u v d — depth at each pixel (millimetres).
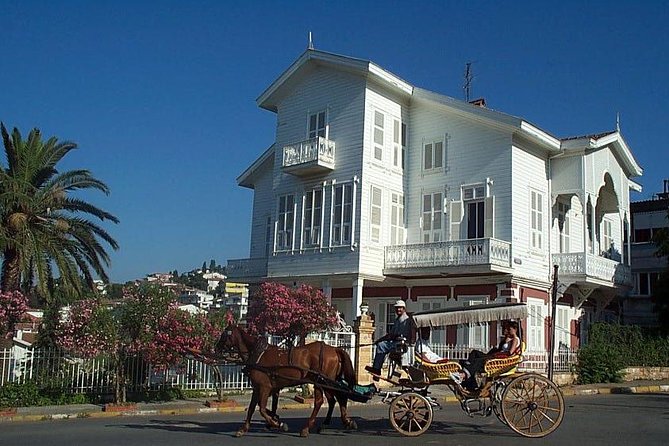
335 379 13492
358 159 29391
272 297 22188
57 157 27062
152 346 19000
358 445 11875
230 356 14734
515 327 13766
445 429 13969
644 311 39875
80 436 13391
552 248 30094
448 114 30172
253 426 15086
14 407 18266
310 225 30922
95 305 19422
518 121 27484
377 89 30156
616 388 25656
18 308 20688
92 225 27375
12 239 24234
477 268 26750
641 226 42344
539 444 12039
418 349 13617
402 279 30125
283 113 33031
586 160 29594
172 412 18641
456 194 29453
